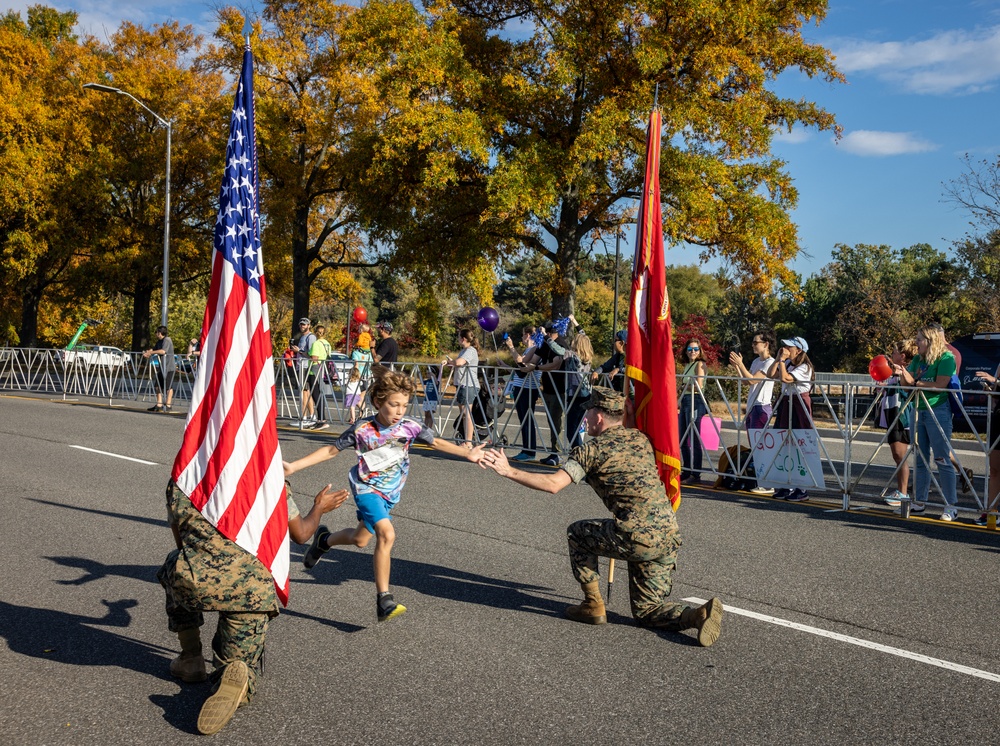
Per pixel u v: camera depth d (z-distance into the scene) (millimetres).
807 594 5707
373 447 4922
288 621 5090
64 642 4691
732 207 18516
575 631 4965
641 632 4965
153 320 53812
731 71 18594
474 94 18531
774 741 3590
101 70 35156
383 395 4871
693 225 18125
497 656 4539
